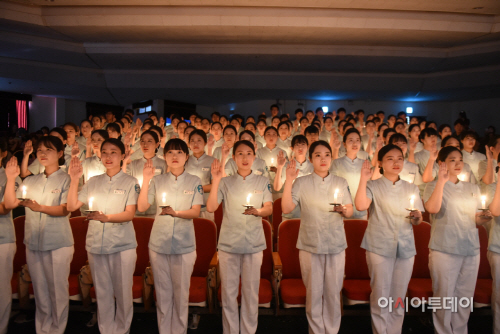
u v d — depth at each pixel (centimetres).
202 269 370
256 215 292
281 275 335
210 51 1154
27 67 1247
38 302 317
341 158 454
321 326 308
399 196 301
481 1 823
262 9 920
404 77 1358
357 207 301
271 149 561
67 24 934
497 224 312
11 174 294
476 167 526
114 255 307
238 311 340
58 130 476
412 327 345
